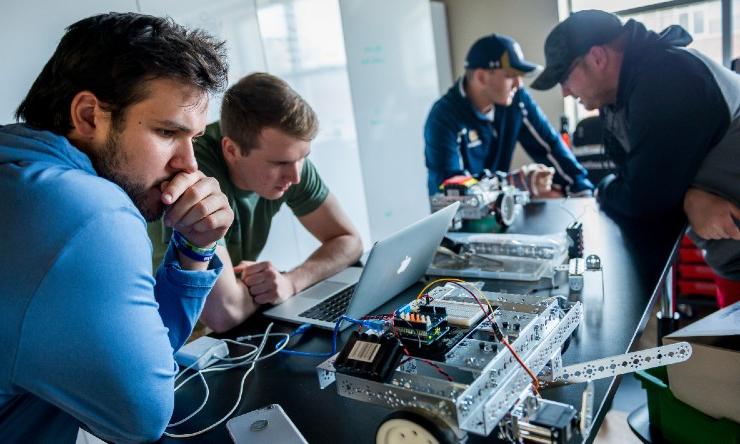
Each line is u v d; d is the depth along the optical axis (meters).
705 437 0.96
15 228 0.61
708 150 1.46
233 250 1.61
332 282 1.41
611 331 0.92
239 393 0.88
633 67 1.54
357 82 3.27
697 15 3.26
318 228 1.71
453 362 0.68
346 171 3.42
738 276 1.59
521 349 0.71
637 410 1.19
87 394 0.65
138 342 0.67
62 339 0.62
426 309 0.79
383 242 0.96
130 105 0.71
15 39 1.94
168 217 0.87
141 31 0.71
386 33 3.38
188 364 0.99
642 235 1.42
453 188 1.68
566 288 1.12
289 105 1.34
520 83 2.78
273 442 0.71
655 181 1.48
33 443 0.75
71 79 0.71
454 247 1.37
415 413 0.61
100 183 0.69
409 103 3.59
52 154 0.69
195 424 0.81
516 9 4.00
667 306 1.65
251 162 1.41
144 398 0.68
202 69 0.73
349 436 0.72
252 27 2.75
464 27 4.26
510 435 0.65
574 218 1.66
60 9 2.04
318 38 3.14
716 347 0.90
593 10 1.66
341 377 0.69
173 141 0.78
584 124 2.95
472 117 2.74
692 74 1.42
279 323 1.16
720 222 1.41
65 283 0.61
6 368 0.62
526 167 2.16
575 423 0.64
